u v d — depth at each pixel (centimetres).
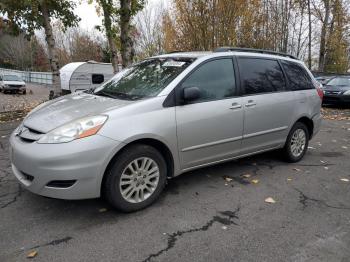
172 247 317
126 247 316
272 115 511
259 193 446
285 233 347
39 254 302
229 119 451
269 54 541
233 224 362
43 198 413
